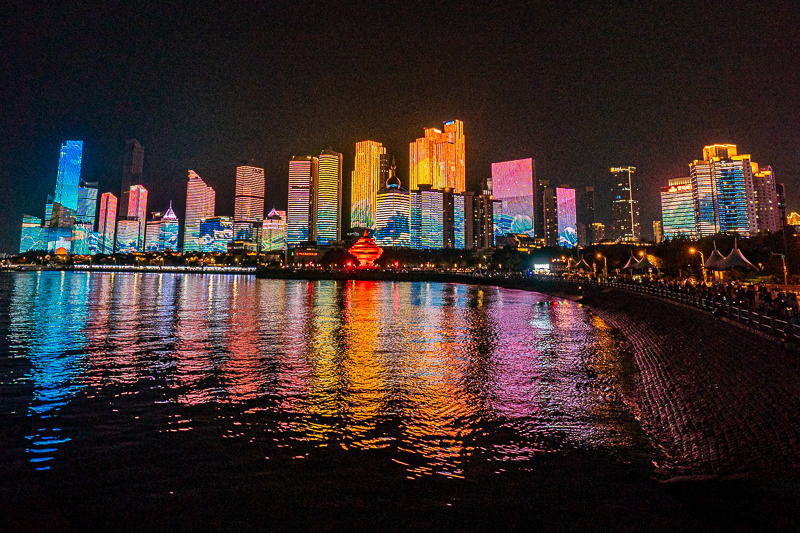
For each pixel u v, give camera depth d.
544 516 11.82
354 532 11.36
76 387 24.59
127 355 33.56
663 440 16.72
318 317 59.41
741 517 10.78
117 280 196.62
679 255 101.31
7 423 18.91
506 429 18.11
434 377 26.70
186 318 57.84
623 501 12.35
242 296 101.62
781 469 12.43
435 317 59.19
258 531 11.47
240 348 36.59
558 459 15.25
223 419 19.52
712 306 35.41
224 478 14.18
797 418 15.00
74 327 48.44
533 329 47.38
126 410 20.70
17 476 14.26
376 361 31.41
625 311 54.62
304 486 13.67
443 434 17.69
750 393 18.39
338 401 22.00
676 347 30.25
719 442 15.32
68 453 15.98
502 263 193.12
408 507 12.45
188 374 27.61
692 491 12.48
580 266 132.25
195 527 11.66
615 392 23.25
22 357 32.62
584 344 38.03
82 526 11.66
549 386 24.55
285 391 23.83
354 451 16.14
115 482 13.92
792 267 77.12
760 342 23.31
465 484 13.67
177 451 16.17
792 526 9.83
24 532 11.37
